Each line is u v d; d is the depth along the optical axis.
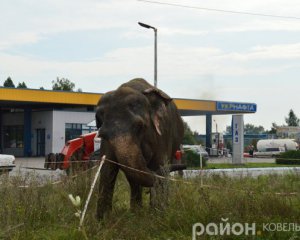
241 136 37.56
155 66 38.03
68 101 47.41
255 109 58.16
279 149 67.50
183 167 10.90
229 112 58.97
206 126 61.66
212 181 13.49
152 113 9.45
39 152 49.78
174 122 11.33
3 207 9.25
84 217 8.83
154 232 8.73
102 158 9.18
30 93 45.47
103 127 8.80
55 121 47.56
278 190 13.44
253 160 49.00
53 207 9.87
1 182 10.48
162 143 10.15
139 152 8.78
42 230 8.81
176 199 9.73
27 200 9.73
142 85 9.69
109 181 9.41
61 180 11.63
